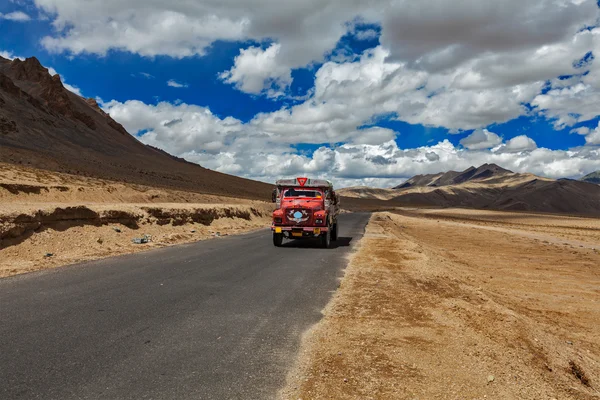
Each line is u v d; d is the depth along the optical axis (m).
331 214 16.30
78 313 5.78
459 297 7.66
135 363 4.05
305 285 8.07
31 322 5.30
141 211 18.98
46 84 172.50
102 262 10.50
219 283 8.13
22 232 11.75
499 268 15.42
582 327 8.10
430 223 43.84
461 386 3.82
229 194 113.56
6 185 29.48
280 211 15.14
